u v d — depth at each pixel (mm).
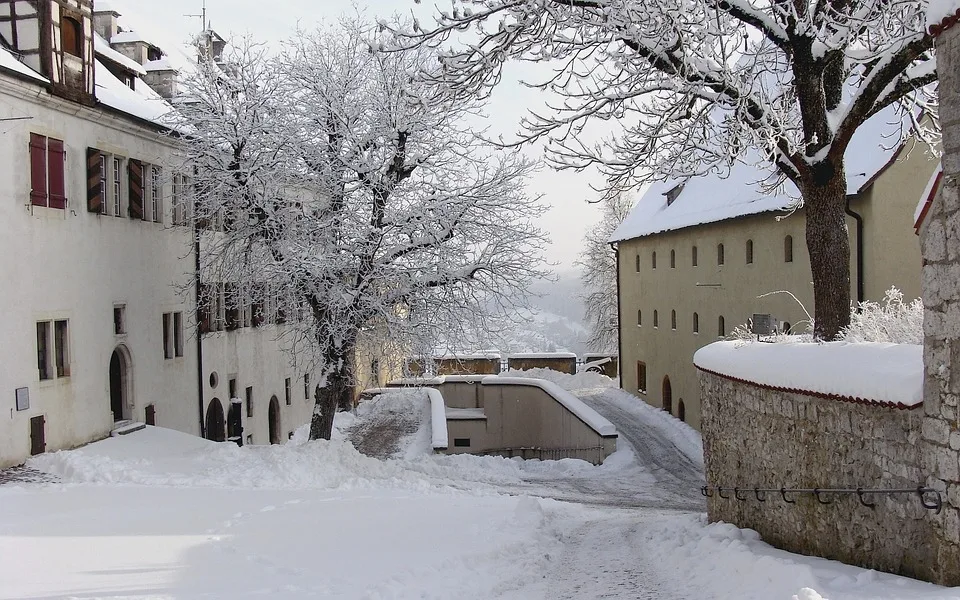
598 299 66188
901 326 9273
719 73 11586
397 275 23328
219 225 27906
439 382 44188
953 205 5957
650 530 11820
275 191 22953
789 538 9281
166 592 7074
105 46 25906
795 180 12789
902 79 11820
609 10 10953
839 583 6285
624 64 12055
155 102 26453
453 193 23859
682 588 7625
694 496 21703
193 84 23578
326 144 23516
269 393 32688
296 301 23703
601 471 25734
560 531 12125
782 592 6203
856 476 7562
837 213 12344
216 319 27875
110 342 21312
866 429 7352
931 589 5703
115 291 21609
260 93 23359
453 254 23672
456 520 12023
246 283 24594
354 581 7777
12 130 17609
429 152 23750
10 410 17312
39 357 18672
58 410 18938
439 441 28031
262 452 20344
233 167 23156
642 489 22797
